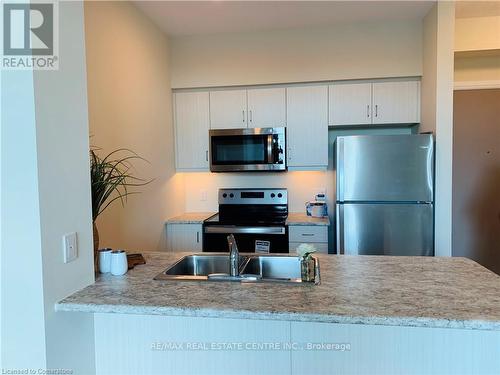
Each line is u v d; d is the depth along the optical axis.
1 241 1.18
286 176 3.66
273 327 1.36
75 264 1.33
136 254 1.84
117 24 2.35
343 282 1.41
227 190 3.66
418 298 1.22
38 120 1.15
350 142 2.77
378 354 1.32
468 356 1.29
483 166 3.54
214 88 3.37
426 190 2.69
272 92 3.29
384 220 2.75
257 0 2.57
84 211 1.39
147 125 2.82
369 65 3.09
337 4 2.68
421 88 3.07
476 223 3.59
